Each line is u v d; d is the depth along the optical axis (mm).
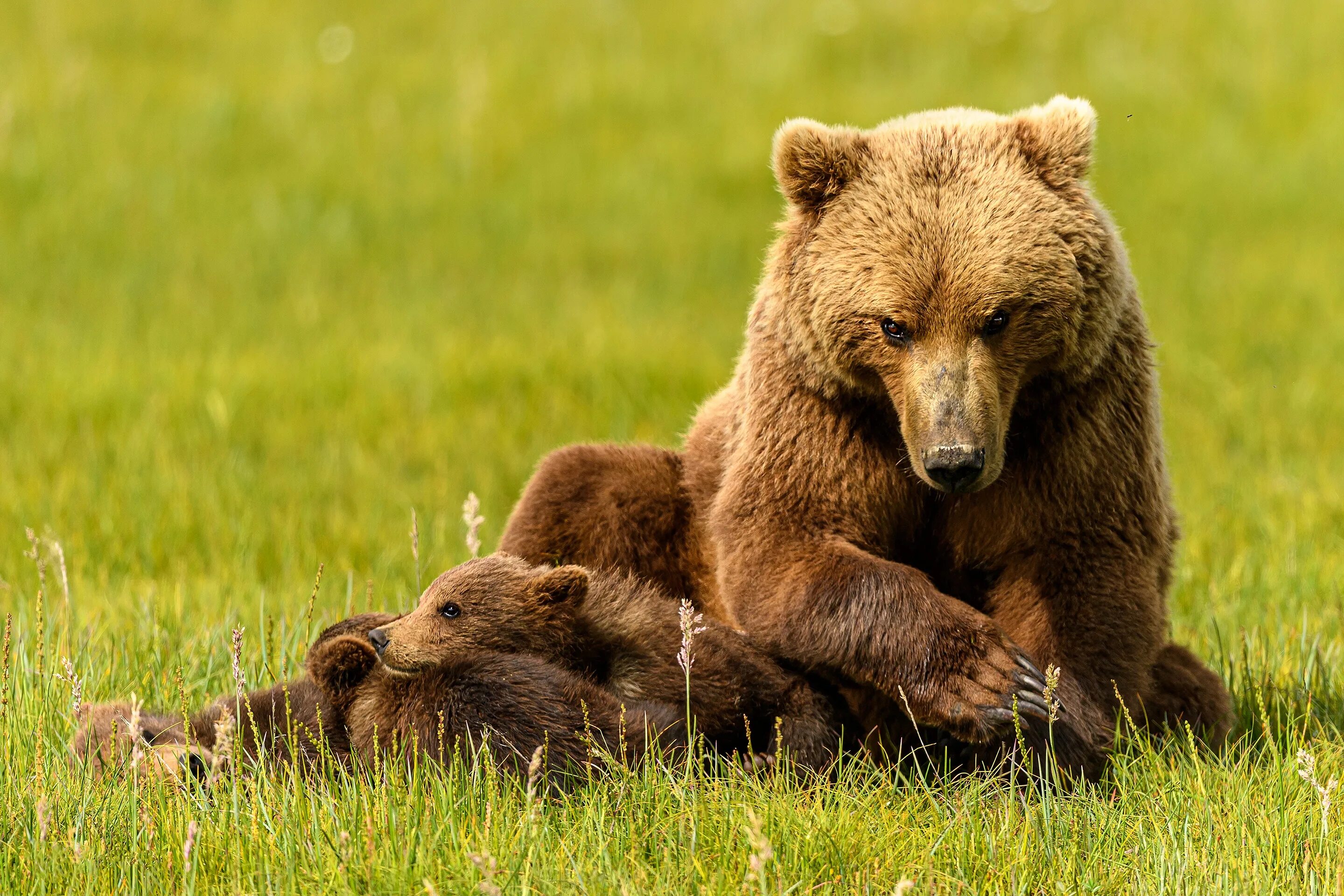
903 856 8164
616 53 40094
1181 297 26891
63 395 19875
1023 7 41656
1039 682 9359
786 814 8297
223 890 7879
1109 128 35594
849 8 41969
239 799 8555
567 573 9805
